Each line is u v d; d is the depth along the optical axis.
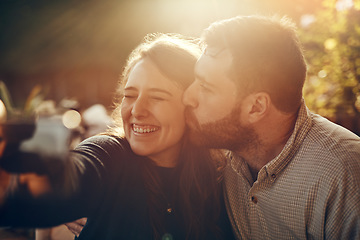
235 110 1.49
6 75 10.52
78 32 9.53
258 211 1.57
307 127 1.52
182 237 1.48
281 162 1.49
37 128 1.10
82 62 9.54
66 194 1.10
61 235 2.09
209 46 1.50
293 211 1.47
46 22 9.91
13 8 10.01
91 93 9.38
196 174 1.58
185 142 1.57
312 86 3.78
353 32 3.63
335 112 3.68
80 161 1.23
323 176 1.39
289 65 1.48
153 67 1.44
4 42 10.20
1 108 1.15
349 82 3.61
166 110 1.44
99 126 4.23
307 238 1.47
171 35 1.79
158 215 1.46
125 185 1.41
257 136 1.54
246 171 1.61
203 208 1.57
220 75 1.46
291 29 1.56
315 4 4.24
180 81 1.46
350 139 1.49
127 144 1.51
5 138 1.07
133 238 1.39
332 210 1.37
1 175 1.04
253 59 1.45
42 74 10.09
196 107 1.48
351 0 3.50
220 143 1.54
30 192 1.05
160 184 1.51
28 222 1.05
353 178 1.34
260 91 1.47
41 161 1.06
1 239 3.36
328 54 3.77
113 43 8.99
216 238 1.57
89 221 1.39
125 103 1.47
